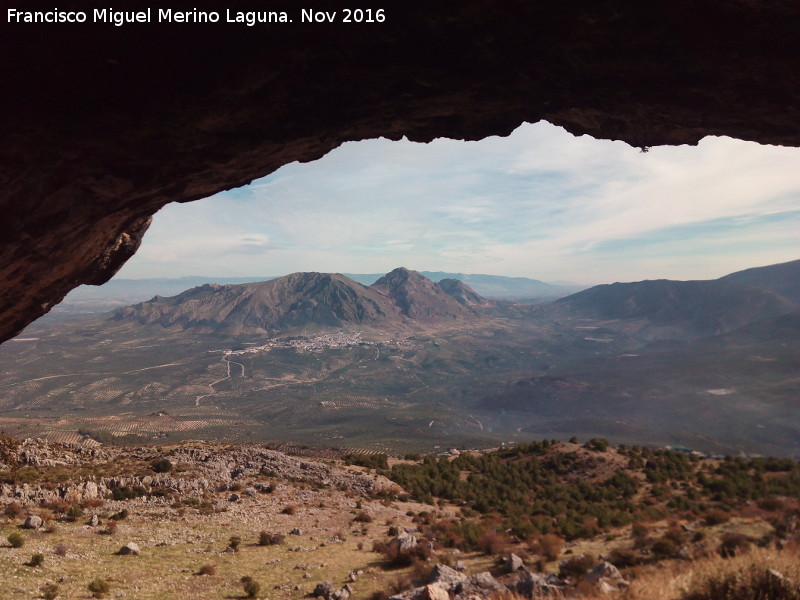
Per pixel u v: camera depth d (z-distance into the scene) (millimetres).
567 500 63438
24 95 12094
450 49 13812
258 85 13594
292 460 75875
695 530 26781
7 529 35219
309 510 54031
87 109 12891
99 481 51094
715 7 12242
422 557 34781
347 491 67375
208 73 12742
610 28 13172
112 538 36438
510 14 12766
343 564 34562
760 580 13469
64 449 62844
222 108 13992
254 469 69188
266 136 16188
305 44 12859
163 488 53906
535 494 71875
